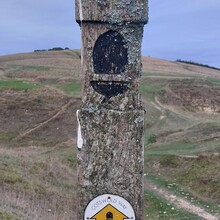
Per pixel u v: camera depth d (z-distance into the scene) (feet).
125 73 8.68
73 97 136.98
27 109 124.88
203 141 89.86
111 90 8.68
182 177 63.82
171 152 79.15
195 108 155.63
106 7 8.55
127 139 8.59
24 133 108.88
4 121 116.57
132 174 8.60
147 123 116.78
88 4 8.51
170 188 60.34
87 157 8.61
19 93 138.92
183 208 51.80
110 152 8.58
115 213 8.63
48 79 196.44
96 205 8.63
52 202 41.37
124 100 8.66
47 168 57.52
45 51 324.19
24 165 55.42
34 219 30.48
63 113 123.44
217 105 158.30
